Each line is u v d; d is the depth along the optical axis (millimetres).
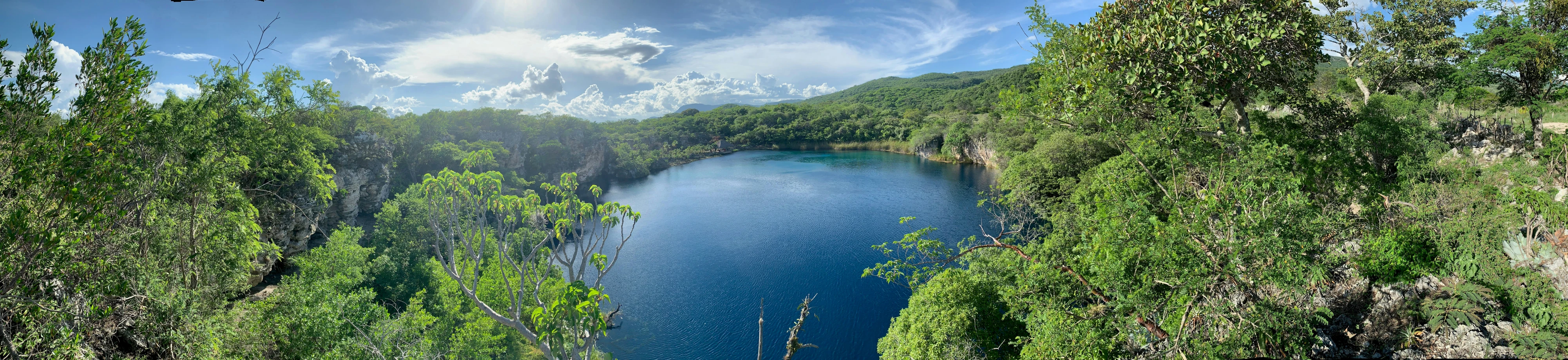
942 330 22141
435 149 82062
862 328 38031
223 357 19078
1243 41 17844
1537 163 22719
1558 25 33156
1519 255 13891
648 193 96562
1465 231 14836
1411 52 40031
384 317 23172
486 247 30234
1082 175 40000
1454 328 13008
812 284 46156
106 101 14336
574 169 111500
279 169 31641
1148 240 14445
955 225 61375
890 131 186875
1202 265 13625
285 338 21359
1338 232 16281
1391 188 18875
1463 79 35656
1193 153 17891
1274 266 12875
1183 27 18281
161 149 19984
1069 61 22578
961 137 123250
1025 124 25484
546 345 16016
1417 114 25656
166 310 18188
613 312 40969
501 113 109938
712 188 98875
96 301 16844
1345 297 15531
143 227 18484
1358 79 42281
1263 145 16016
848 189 92312
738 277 48125
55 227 13883
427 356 22734
